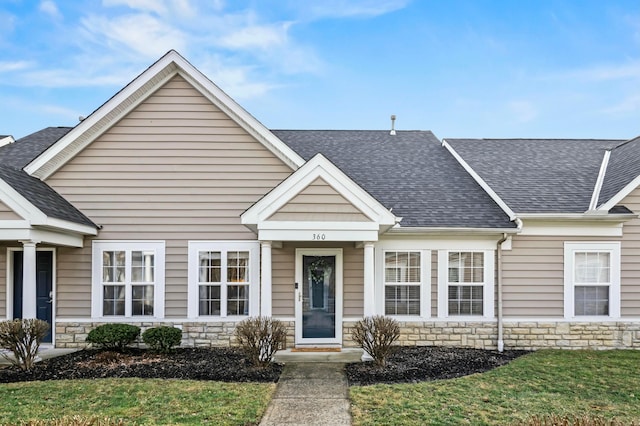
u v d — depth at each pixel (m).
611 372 9.08
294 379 8.41
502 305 11.67
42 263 11.60
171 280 11.55
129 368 9.13
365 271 9.91
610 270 11.70
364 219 9.53
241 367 9.25
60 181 11.54
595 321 11.62
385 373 8.81
